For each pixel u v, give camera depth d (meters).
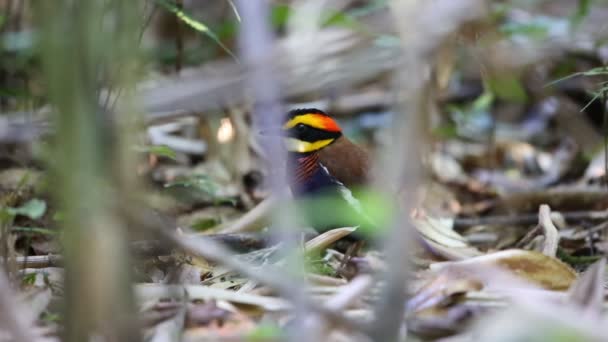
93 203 4.10
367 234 8.88
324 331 4.57
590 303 5.43
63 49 4.03
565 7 16.45
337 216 9.23
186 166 12.45
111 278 4.14
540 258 6.88
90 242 4.10
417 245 8.52
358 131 14.53
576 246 9.75
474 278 6.16
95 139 4.11
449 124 13.99
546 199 11.71
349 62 5.12
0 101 11.95
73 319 4.21
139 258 7.42
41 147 7.80
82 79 4.07
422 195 11.03
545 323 4.52
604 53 13.62
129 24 4.37
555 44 13.14
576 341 4.43
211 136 12.02
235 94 4.30
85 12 4.06
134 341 4.26
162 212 10.28
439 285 6.13
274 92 4.32
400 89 4.20
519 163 14.53
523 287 5.87
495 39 10.09
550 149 14.97
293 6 12.43
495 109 15.61
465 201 12.68
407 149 4.20
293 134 9.77
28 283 6.75
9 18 12.11
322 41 9.06
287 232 4.53
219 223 10.30
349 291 5.59
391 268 4.25
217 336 5.59
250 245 8.90
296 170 9.67
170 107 4.34
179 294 6.15
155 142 12.24
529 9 15.54
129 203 4.25
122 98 4.38
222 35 12.72
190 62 13.00
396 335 4.31
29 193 8.99
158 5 11.28
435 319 5.81
